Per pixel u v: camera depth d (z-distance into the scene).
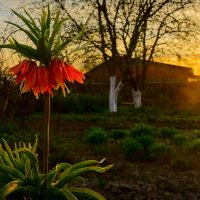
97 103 24.56
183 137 10.49
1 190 3.33
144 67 25.25
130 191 6.49
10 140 10.84
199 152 8.64
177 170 7.84
